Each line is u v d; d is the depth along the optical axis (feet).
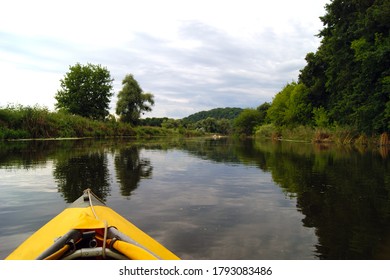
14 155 52.70
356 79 88.63
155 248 12.75
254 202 24.32
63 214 15.83
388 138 86.02
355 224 19.33
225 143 121.49
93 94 170.81
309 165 45.42
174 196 25.89
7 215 20.31
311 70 132.98
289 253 15.07
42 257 10.20
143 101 211.20
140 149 73.92
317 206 23.27
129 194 26.32
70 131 126.93
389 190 28.45
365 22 84.99
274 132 183.83
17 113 101.60
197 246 15.71
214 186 30.14
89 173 35.88
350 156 58.44
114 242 11.13
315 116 138.51
